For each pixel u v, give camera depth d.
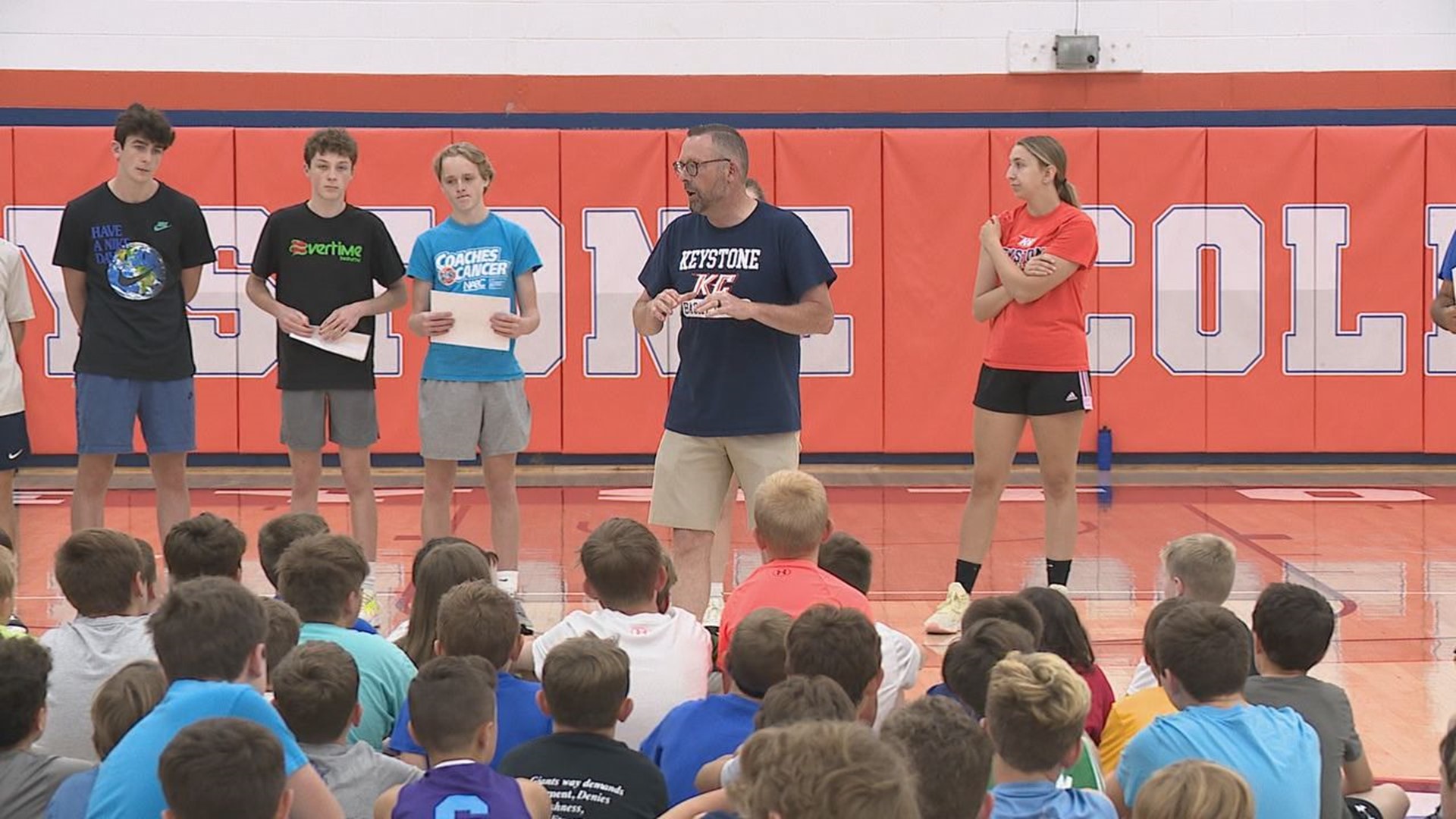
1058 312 9.84
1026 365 9.84
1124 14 16.78
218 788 3.58
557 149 16.58
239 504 14.44
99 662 5.62
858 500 14.93
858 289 16.72
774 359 8.13
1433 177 16.61
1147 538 12.97
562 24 16.73
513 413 10.16
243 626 4.61
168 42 16.48
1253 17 16.77
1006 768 4.35
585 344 16.73
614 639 5.33
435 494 10.26
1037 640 5.74
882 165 16.64
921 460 16.94
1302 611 5.47
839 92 16.83
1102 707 6.00
